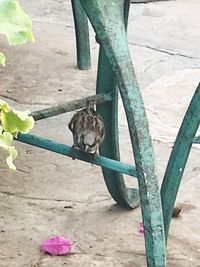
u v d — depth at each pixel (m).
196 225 2.91
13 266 2.62
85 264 2.64
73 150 2.57
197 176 3.32
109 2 2.12
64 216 2.95
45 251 2.70
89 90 4.32
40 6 5.79
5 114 1.41
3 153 3.42
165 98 4.21
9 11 1.28
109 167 2.53
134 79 2.16
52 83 4.40
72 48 4.96
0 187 3.16
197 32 5.31
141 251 2.72
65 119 3.89
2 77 4.46
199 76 4.55
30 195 3.11
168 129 3.82
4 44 4.96
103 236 2.82
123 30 2.14
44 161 3.40
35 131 3.74
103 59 2.66
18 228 2.85
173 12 5.72
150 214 2.25
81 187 3.19
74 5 4.45
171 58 4.82
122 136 3.73
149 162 2.22
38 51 4.87
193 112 2.35
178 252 2.73
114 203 3.05
